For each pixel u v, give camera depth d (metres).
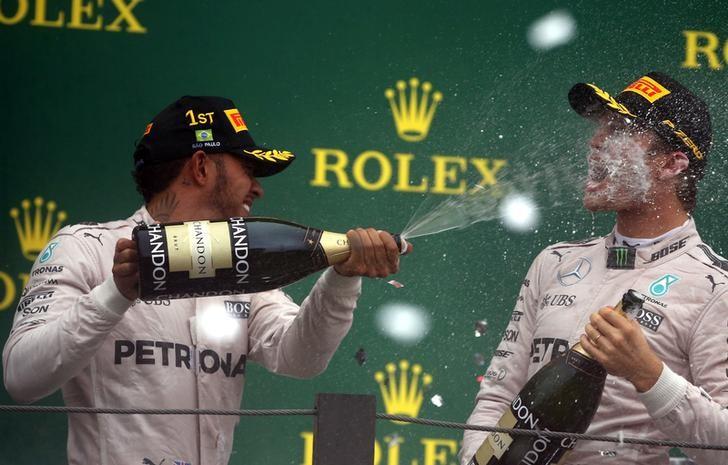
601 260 9.84
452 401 17.44
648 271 9.53
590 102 10.06
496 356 10.19
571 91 10.05
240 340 9.29
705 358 9.02
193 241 7.56
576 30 18.09
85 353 8.14
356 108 17.83
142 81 17.56
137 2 17.64
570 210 17.77
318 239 7.89
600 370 8.40
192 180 8.99
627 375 8.26
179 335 8.97
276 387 17.30
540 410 8.28
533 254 17.81
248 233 7.69
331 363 17.42
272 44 17.80
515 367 9.99
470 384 17.50
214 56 17.69
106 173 17.42
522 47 18.06
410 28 17.98
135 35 17.59
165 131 9.02
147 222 9.12
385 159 17.80
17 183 17.23
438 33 18.02
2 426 16.78
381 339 17.52
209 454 8.98
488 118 17.92
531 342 10.03
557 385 8.33
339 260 7.95
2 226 17.16
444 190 17.80
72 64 17.45
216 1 17.73
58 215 17.28
